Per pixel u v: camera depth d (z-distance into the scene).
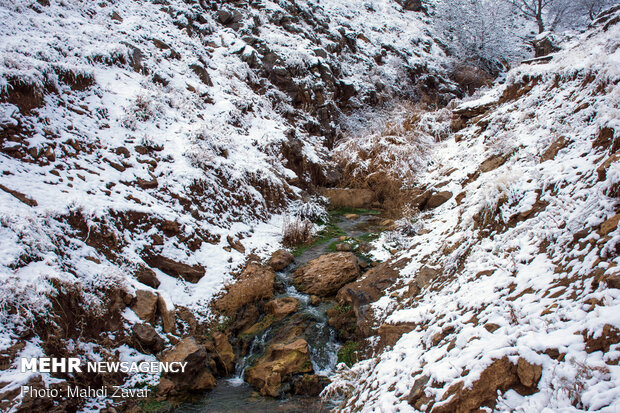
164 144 9.78
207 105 12.34
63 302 5.79
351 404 4.99
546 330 3.65
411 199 11.66
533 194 6.11
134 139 9.26
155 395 5.67
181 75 12.55
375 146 14.29
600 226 4.46
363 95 18.09
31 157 7.39
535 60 12.57
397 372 4.75
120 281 6.59
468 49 23.84
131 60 11.55
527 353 3.46
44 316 5.48
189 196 9.12
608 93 7.10
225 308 7.50
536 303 4.12
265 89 14.91
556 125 8.08
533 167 6.86
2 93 7.61
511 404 3.25
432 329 5.03
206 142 10.62
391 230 10.47
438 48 24.47
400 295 6.88
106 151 8.59
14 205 6.39
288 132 13.53
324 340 6.95
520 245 5.38
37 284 5.59
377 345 6.07
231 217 9.82
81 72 9.60
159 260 7.60
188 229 8.43
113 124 9.35
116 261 6.99
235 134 11.98
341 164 14.59
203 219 9.09
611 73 7.39
